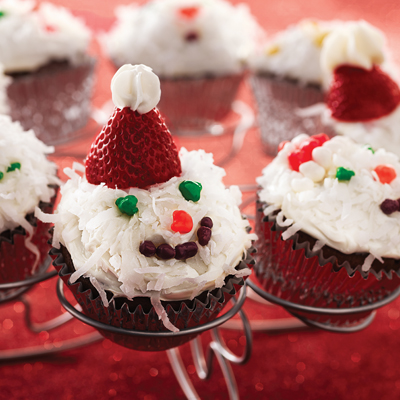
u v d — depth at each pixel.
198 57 0.53
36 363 0.44
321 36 0.51
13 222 0.37
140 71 0.34
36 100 0.50
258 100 0.55
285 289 0.40
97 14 0.99
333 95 0.45
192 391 0.43
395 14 1.14
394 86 0.45
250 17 0.62
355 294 0.38
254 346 0.46
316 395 0.43
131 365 0.44
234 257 0.36
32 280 0.38
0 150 0.38
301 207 0.38
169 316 0.35
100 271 0.35
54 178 0.39
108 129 0.35
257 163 0.65
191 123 0.57
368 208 0.37
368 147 0.39
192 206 0.35
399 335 0.47
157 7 0.56
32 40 0.49
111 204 0.35
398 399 0.43
